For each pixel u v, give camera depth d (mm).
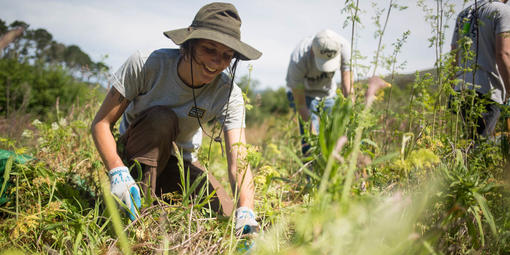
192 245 1564
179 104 2322
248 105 1869
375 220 1039
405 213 1170
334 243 911
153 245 1579
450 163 1753
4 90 9625
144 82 2238
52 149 2816
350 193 1176
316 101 4004
